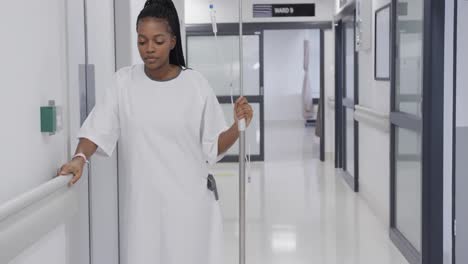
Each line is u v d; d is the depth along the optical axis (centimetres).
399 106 436
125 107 197
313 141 1096
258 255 401
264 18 822
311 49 1474
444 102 350
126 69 203
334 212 529
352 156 660
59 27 205
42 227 167
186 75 199
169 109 196
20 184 168
